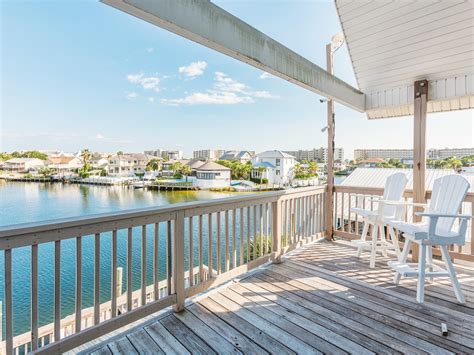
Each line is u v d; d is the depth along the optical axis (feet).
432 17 9.59
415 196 11.97
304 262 11.53
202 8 6.07
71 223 5.50
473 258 10.93
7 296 4.77
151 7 5.04
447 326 6.87
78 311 5.75
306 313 7.53
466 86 11.18
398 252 11.07
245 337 6.46
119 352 5.93
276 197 11.35
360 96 14.11
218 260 8.90
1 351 8.43
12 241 4.79
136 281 25.93
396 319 7.21
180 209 7.62
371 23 10.69
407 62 11.73
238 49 6.96
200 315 7.44
